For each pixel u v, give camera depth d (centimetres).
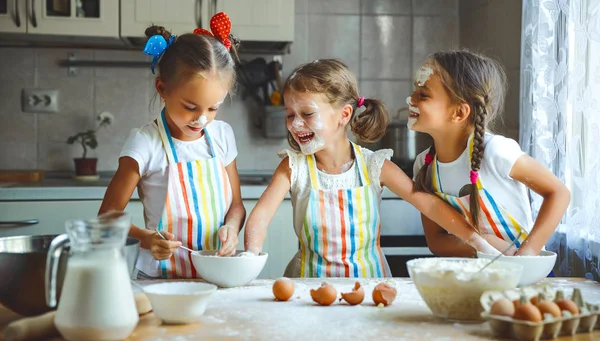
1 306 112
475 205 150
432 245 161
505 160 146
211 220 153
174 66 138
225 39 151
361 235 153
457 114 150
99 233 91
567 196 144
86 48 286
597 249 171
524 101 207
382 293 112
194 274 150
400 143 274
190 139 155
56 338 94
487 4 267
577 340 94
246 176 291
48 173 286
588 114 172
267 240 238
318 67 149
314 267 153
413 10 302
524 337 92
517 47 237
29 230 233
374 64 302
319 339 93
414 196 153
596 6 169
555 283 133
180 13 259
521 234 150
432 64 151
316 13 299
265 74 287
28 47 283
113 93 289
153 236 133
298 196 156
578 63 176
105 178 281
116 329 89
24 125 286
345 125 156
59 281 98
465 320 103
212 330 98
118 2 257
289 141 162
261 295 121
